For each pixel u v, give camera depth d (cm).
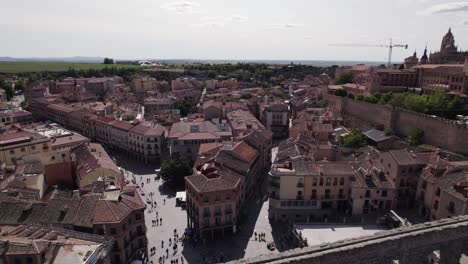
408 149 11925
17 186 8725
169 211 10688
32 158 10925
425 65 19938
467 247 5866
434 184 8675
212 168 9781
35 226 6731
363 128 16175
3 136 11444
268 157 14362
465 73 14750
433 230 5575
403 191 9669
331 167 9719
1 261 5303
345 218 9125
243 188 10238
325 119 16625
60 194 9462
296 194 9569
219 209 8881
